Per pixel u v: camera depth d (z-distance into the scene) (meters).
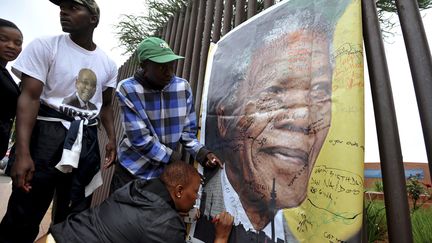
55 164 1.71
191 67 2.59
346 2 1.05
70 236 1.17
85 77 1.87
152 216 1.16
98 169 1.93
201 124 1.92
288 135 1.20
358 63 0.95
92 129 1.89
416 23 0.91
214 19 2.37
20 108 1.59
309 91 1.14
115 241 1.12
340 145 0.94
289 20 1.34
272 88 1.35
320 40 1.13
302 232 1.05
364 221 0.96
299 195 1.10
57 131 1.73
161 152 1.76
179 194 1.31
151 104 1.83
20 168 1.54
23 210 1.69
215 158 1.67
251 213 1.34
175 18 3.29
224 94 1.74
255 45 1.55
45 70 1.69
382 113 0.94
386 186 0.90
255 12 1.92
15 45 2.11
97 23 1.87
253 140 1.41
